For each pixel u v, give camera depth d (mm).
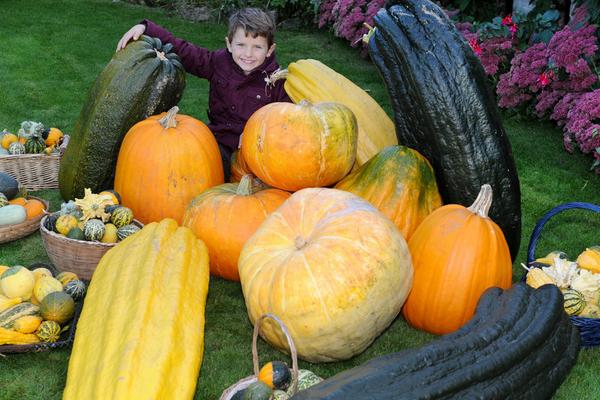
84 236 4047
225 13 11742
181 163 4402
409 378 2660
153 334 3051
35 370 3359
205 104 7562
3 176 4629
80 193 4891
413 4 4281
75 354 3111
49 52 9398
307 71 4926
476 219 3684
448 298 3596
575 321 3539
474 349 2900
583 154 6508
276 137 4031
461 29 8031
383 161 4102
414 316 3756
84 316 3354
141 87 4734
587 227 5152
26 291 3562
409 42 4172
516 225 4215
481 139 4031
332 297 3205
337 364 3566
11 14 11484
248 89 5301
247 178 4180
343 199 3586
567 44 6535
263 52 5176
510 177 4129
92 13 11867
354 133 4172
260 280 3387
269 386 2775
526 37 7715
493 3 9219
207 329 3822
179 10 12172
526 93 7363
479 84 4078
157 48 5016
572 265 3705
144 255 3623
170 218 4281
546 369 3141
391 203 4020
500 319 3135
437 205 4160
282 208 3668
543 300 3395
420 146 4309
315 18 11008
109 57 9328
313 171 4066
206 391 3307
